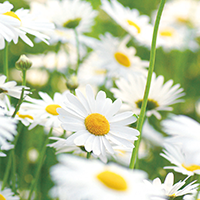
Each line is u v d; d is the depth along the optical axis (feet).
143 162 2.28
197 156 1.61
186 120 1.67
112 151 1.66
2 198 1.78
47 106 1.85
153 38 1.67
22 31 1.73
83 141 1.65
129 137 1.68
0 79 1.73
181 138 1.64
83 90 2.62
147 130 2.44
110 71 2.60
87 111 1.69
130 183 1.57
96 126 1.67
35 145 2.25
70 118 1.67
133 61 2.69
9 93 1.73
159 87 2.07
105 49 2.67
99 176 1.55
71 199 1.57
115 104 1.72
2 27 1.68
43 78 2.62
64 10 2.49
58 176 1.53
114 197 1.53
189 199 1.67
